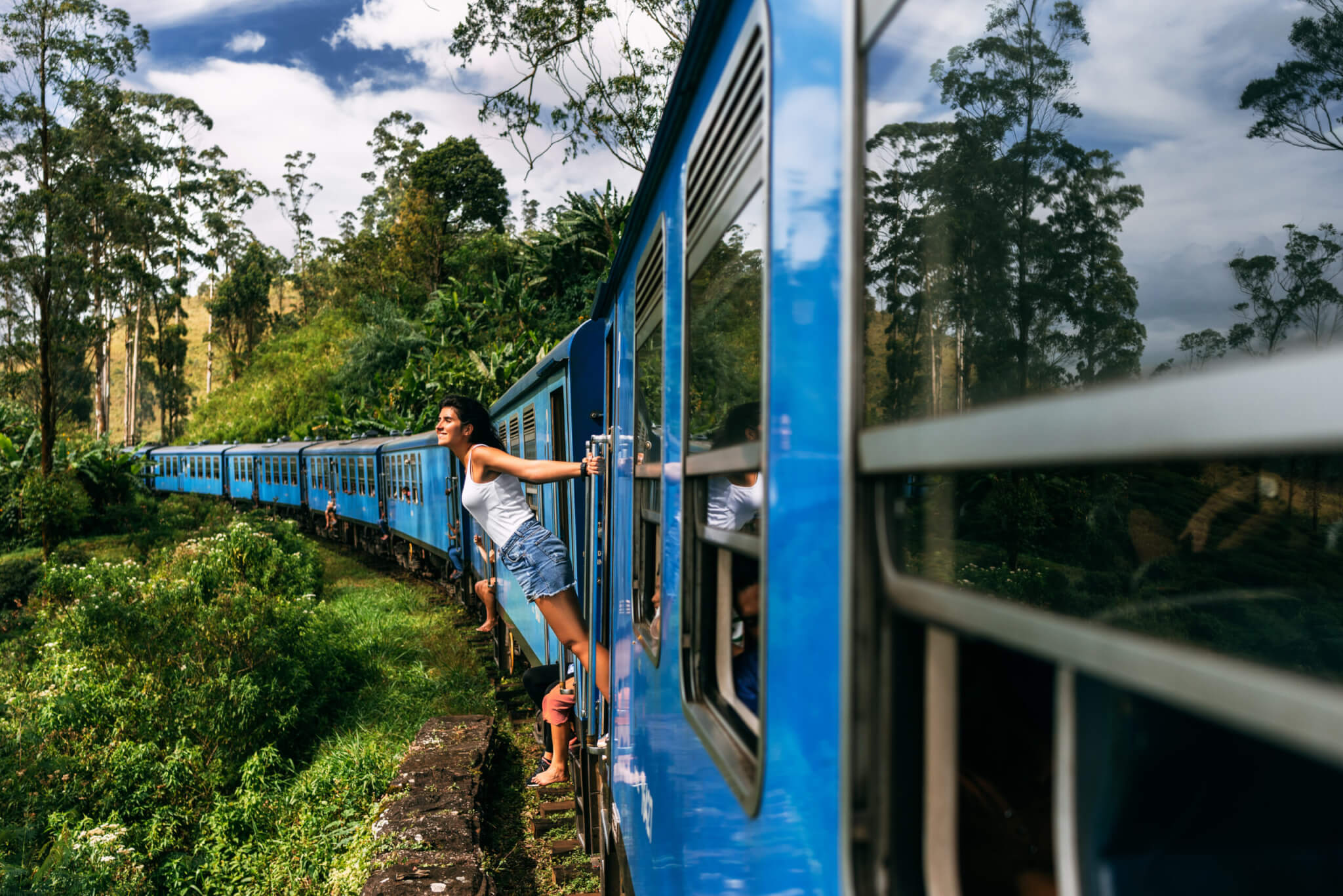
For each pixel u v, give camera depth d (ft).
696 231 6.26
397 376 103.65
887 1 2.83
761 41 4.43
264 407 135.64
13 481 71.77
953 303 3.78
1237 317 3.91
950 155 3.64
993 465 2.19
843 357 3.16
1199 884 2.35
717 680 5.64
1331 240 3.74
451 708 25.61
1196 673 1.67
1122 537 4.17
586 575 15.48
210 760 20.34
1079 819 2.31
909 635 2.93
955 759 2.75
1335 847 2.47
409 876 14.03
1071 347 3.94
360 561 64.44
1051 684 2.93
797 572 3.68
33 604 37.14
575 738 16.99
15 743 18.07
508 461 12.94
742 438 4.84
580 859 16.31
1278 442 1.44
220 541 33.86
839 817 3.13
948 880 2.73
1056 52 3.71
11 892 13.26
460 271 125.18
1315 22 3.66
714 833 5.37
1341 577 3.81
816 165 3.54
